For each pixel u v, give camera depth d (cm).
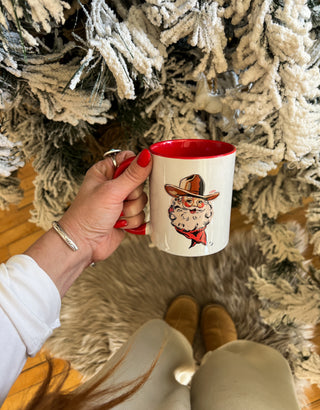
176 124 65
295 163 62
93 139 81
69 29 57
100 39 47
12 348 39
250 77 51
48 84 54
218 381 65
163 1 48
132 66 52
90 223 51
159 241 53
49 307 43
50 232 50
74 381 104
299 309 76
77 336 108
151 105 63
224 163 47
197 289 115
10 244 133
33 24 47
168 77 63
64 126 64
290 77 49
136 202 55
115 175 52
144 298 114
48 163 73
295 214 119
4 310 39
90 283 114
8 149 62
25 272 42
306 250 113
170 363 73
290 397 65
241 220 127
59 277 49
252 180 77
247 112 54
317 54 51
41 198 78
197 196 48
